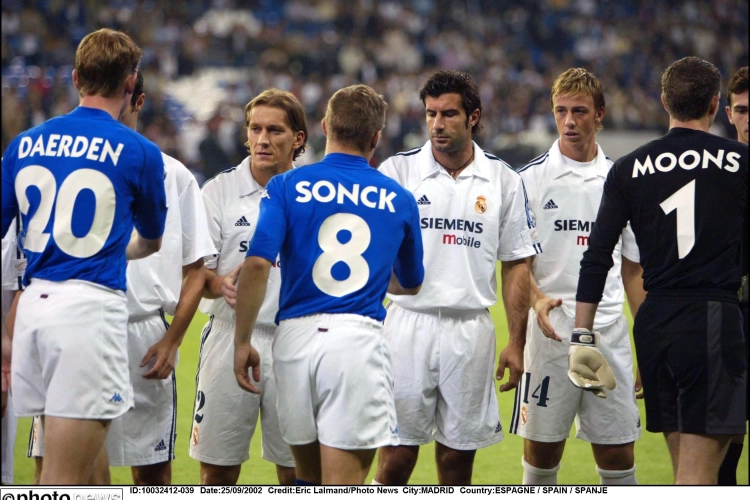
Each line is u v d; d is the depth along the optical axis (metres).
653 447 20.17
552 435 15.59
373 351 12.01
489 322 14.95
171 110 81.38
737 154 12.45
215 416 14.48
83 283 11.22
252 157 14.80
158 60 84.31
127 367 11.67
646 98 95.06
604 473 15.86
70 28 87.31
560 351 15.52
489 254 14.76
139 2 93.69
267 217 11.99
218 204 14.95
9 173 11.65
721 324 12.25
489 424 14.79
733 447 14.98
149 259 13.77
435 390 14.73
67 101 72.31
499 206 14.80
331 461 11.80
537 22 102.00
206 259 14.89
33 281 11.41
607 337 15.53
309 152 69.06
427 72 91.81
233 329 14.59
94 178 11.30
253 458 19.39
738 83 13.95
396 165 15.15
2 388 12.41
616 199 12.99
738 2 108.50
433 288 14.52
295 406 12.08
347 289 12.02
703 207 12.34
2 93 67.56
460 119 14.20
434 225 14.59
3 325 11.92
